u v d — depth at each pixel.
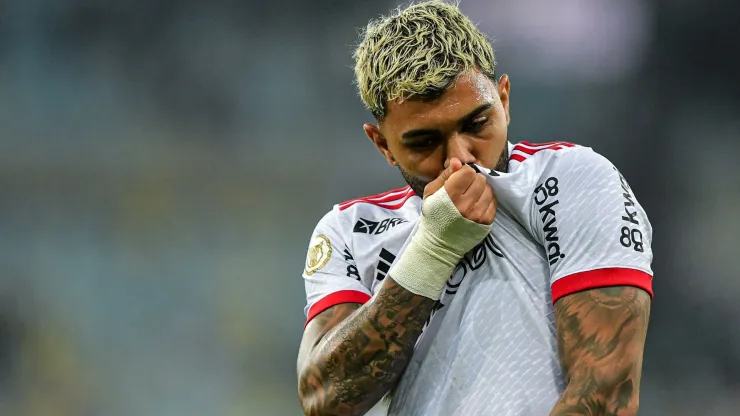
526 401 6.82
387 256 7.86
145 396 35.44
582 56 39.38
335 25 41.97
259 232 39.91
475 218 6.91
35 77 41.22
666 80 39.19
